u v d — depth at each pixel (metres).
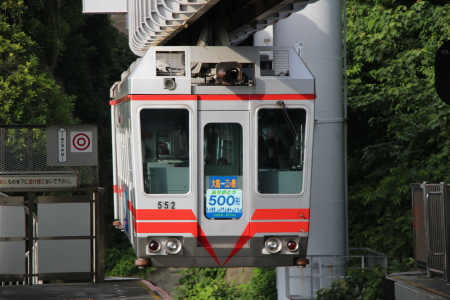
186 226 34.56
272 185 34.91
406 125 62.19
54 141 34.69
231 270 73.38
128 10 52.19
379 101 65.44
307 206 35.06
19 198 33.78
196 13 32.12
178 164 34.69
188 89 34.50
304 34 51.09
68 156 34.72
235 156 34.81
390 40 66.94
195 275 73.06
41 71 67.12
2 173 33.97
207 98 34.59
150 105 34.44
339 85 51.84
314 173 51.78
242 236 34.78
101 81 94.25
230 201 34.81
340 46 51.97
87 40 88.12
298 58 35.75
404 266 42.09
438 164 58.44
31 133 35.06
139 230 34.38
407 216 59.78
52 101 64.81
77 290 33.12
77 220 34.00
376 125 68.44
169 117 34.66
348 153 72.62
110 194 93.00
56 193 60.53
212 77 35.12
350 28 69.19
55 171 34.62
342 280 44.59
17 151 35.03
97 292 32.59
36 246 37.59
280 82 34.84
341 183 52.03
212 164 34.78
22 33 61.94
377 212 63.19
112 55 95.62
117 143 46.66
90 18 91.44
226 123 34.75
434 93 61.38
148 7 35.59
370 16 69.50
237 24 43.72
